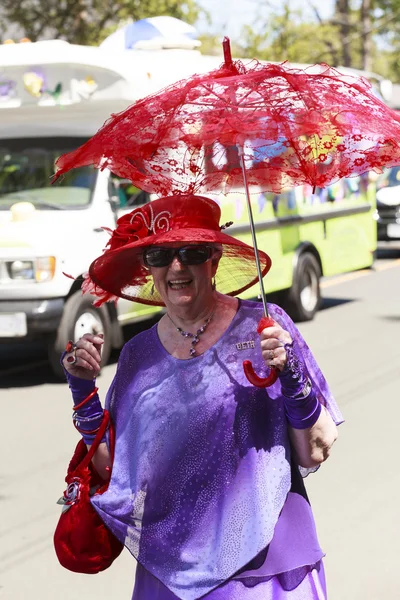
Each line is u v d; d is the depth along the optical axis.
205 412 3.49
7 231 11.05
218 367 3.54
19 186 12.18
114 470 3.63
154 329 3.72
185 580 3.46
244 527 3.41
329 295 18.12
